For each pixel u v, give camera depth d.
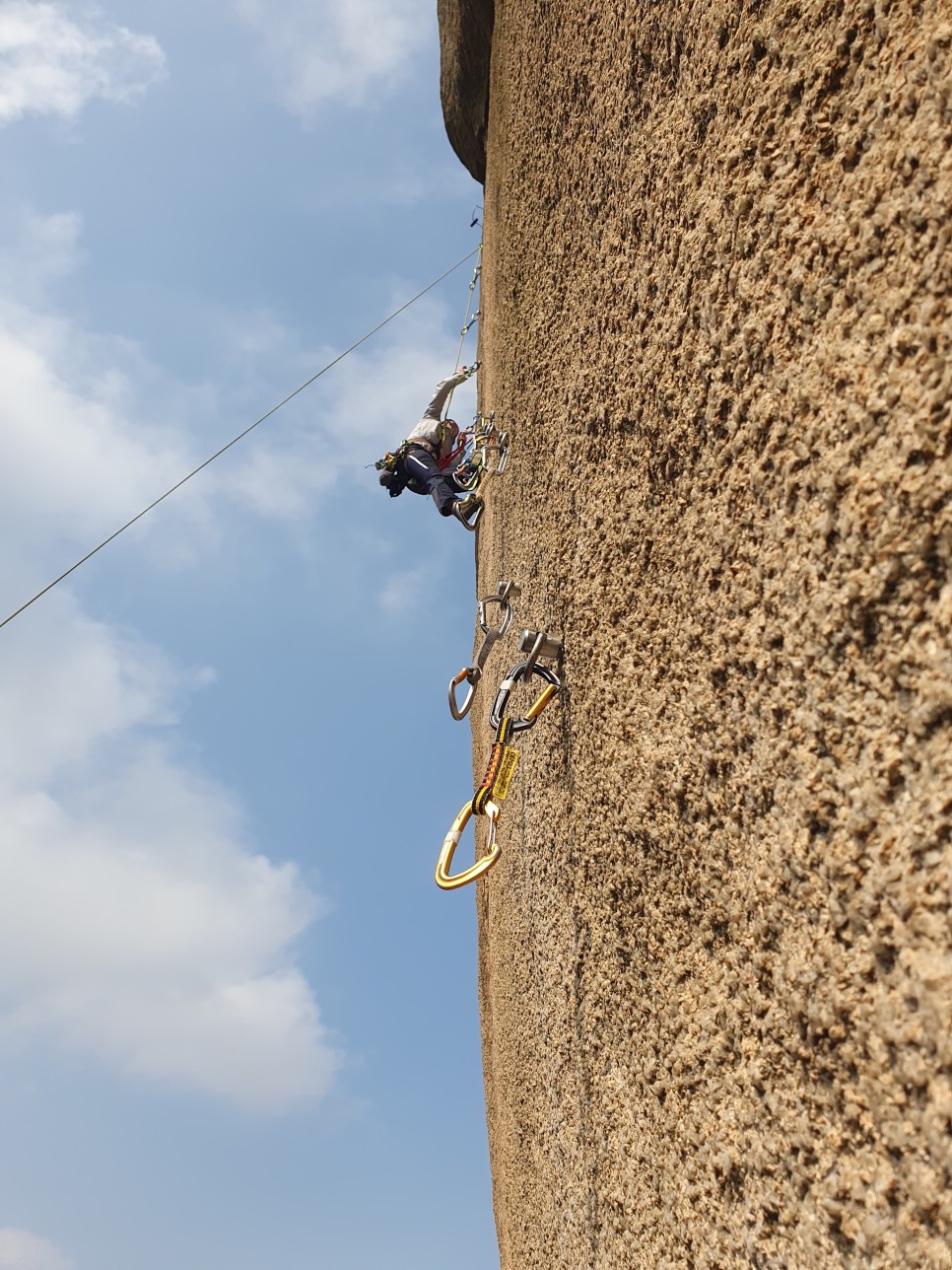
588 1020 1.75
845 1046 0.91
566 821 1.95
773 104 1.16
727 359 1.24
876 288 0.95
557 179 2.32
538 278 2.52
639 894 1.50
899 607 0.89
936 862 0.81
